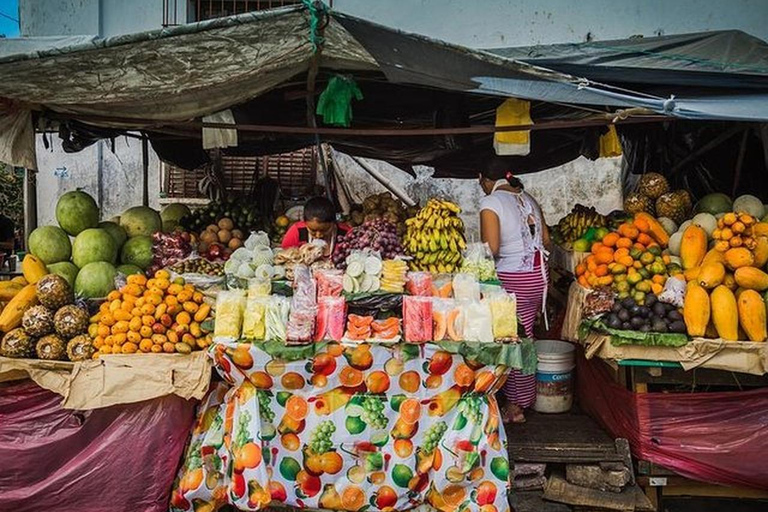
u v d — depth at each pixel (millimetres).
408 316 2996
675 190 5074
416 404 3020
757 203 4137
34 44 4887
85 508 3125
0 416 3162
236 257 3531
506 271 3846
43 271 3672
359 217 5309
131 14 6480
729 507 3512
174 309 3145
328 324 3012
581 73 4203
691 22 6434
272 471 3006
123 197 6832
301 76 3930
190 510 3096
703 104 3338
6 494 3121
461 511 3023
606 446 3422
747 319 3240
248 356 2914
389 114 4871
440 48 2938
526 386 3820
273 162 6391
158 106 3551
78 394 3025
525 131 3500
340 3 6410
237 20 2863
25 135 3547
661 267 3584
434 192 6809
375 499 3037
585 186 6637
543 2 6453
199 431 3186
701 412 3342
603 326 3387
